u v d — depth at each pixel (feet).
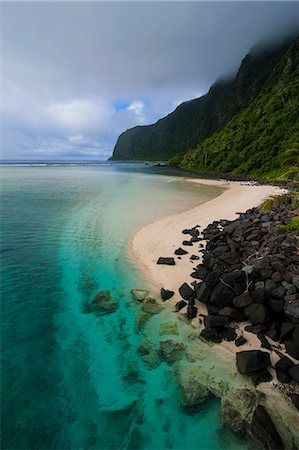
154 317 23.29
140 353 19.54
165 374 17.72
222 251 33.40
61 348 20.02
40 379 17.37
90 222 51.98
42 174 182.80
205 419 14.88
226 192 99.66
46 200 75.31
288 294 21.22
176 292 26.68
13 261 34.17
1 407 15.53
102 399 16.20
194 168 249.96
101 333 21.67
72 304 25.50
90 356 19.34
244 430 14.01
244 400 15.30
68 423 14.87
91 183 127.65
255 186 117.39
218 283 23.67
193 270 30.76
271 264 25.17
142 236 43.50
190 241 40.16
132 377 17.62
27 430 14.46
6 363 18.45
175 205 70.59
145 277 30.27
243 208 63.57
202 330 20.94
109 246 39.40
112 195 87.81
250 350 18.07
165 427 14.65
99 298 26.37
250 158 188.65
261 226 41.14
